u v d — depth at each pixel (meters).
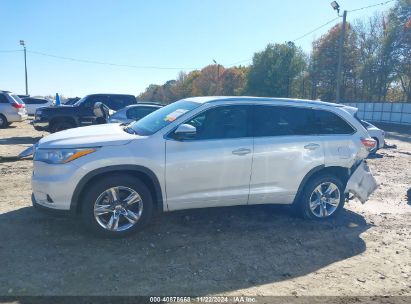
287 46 59.91
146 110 10.94
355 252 4.38
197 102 4.85
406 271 3.94
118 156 4.20
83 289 3.29
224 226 4.98
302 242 4.59
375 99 48.59
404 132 26.56
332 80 53.06
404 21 42.78
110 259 3.88
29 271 3.56
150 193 4.50
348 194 5.75
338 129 5.35
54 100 29.95
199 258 4.02
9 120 18.47
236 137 4.74
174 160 4.40
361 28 50.72
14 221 4.79
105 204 4.32
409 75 43.84
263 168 4.82
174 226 4.89
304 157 5.02
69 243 4.21
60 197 4.11
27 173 7.69
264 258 4.10
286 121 5.07
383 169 9.92
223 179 4.65
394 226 5.31
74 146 4.16
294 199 5.14
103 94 13.78
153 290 3.34
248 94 63.59
